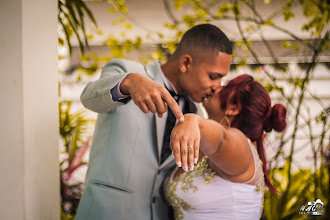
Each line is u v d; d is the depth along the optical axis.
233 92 1.18
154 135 1.17
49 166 1.03
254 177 1.08
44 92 1.01
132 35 2.69
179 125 0.73
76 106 2.69
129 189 1.12
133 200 1.12
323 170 2.29
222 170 0.98
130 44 2.48
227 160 0.92
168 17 2.68
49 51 1.06
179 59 1.20
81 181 2.45
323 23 2.35
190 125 0.73
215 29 1.17
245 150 0.96
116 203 1.11
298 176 2.27
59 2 1.65
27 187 0.87
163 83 1.23
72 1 1.67
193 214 1.08
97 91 0.91
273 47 2.68
